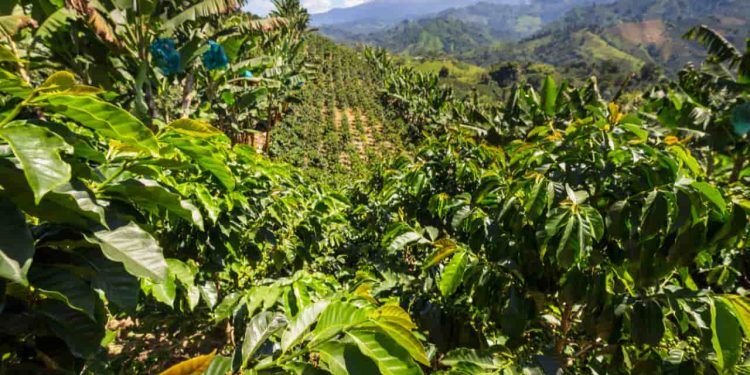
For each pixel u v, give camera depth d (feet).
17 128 2.89
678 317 5.68
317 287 5.99
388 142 81.46
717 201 5.00
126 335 11.30
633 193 5.97
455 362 5.21
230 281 11.55
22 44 21.40
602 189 6.19
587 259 6.11
